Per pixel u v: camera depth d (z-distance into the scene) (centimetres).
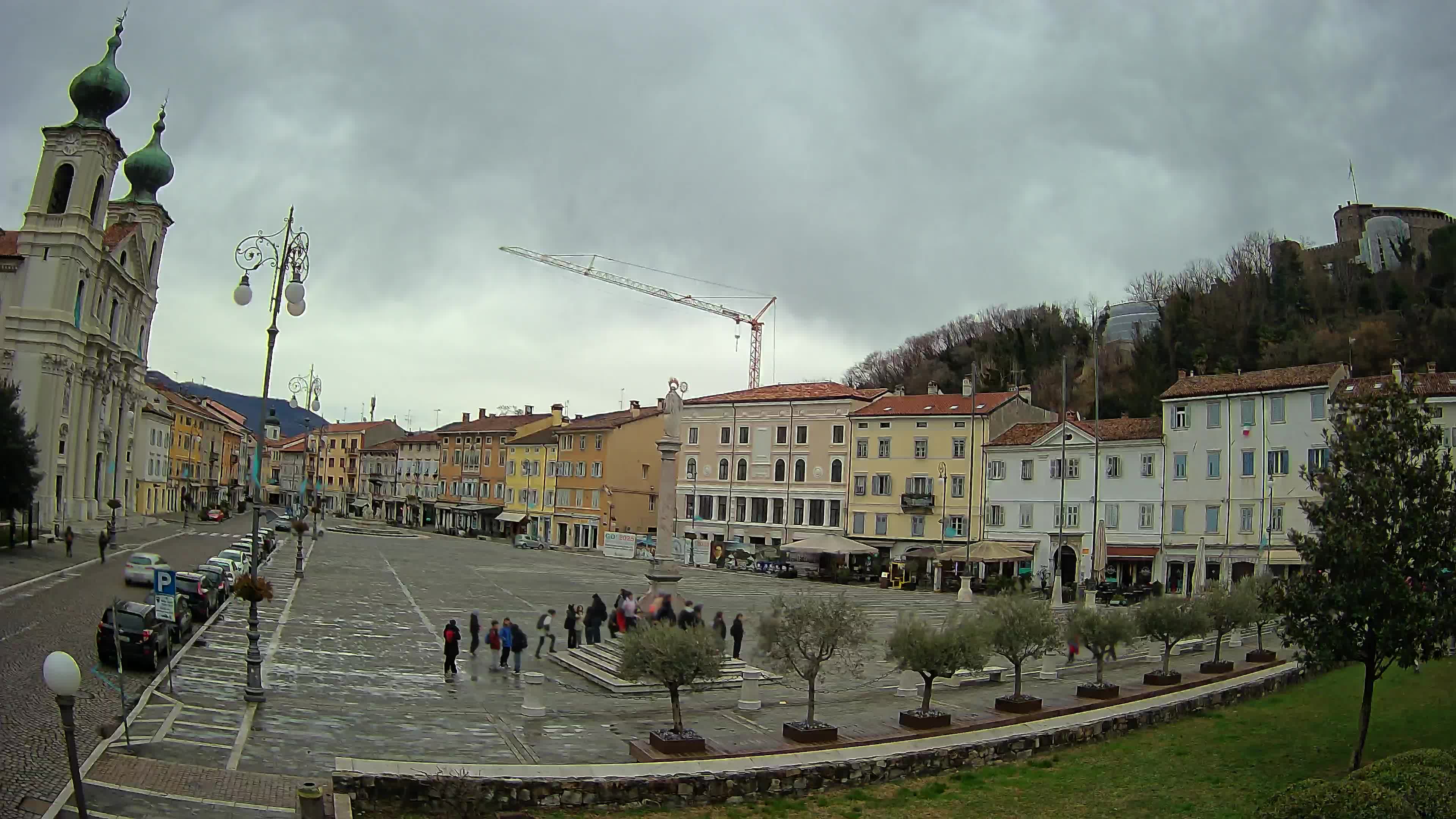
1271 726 2758
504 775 1958
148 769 1897
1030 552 7950
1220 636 3719
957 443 8862
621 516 11669
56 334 7838
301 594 5253
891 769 2256
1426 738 2500
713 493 10475
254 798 1786
